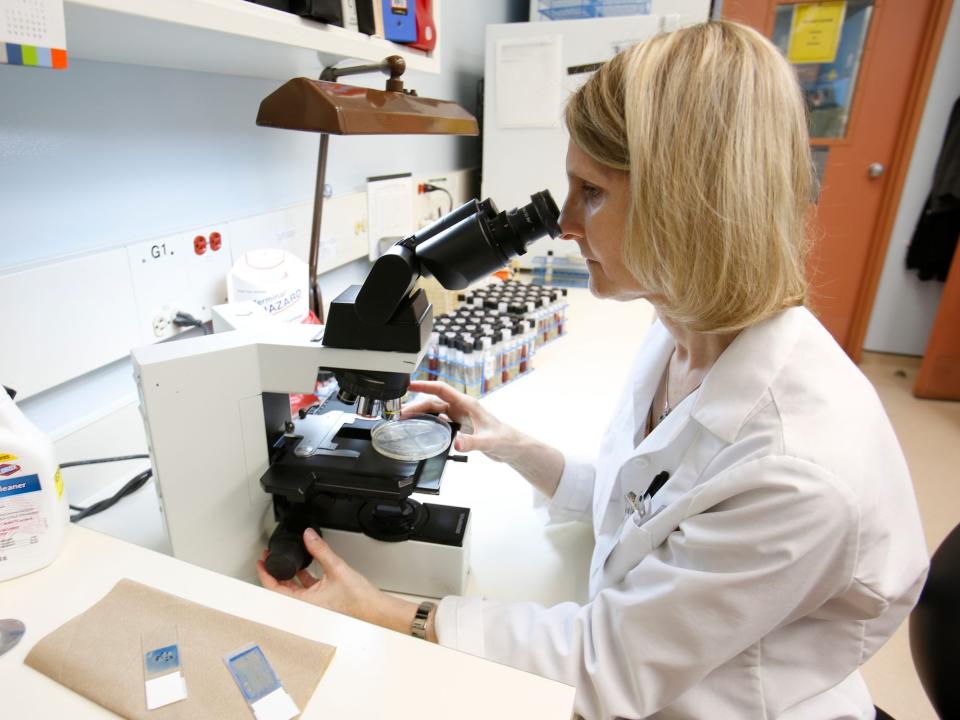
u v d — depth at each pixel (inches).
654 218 22.4
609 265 26.4
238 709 19.0
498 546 36.2
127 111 38.4
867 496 22.0
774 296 23.8
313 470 30.8
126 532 34.7
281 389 29.7
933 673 35.1
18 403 34.8
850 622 25.6
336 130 28.3
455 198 96.0
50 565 24.9
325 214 60.3
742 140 20.8
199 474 29.3
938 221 128.6
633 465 30.6
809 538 21.2
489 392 55.2
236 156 48.8
